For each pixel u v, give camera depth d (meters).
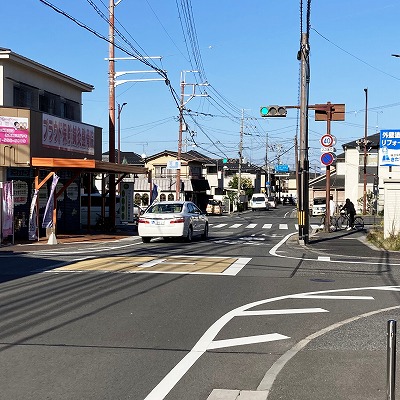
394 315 8.80
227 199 63.31
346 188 56.06
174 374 5.91
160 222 21.00
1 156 20.39
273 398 5.11
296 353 6.59
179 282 11.80
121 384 5.60
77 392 5.37
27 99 23.33
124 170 24.36
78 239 22.34
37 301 9.66
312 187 65.50
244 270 13.75
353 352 6.64
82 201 33.94
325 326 8.09
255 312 8.98
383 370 5.90
